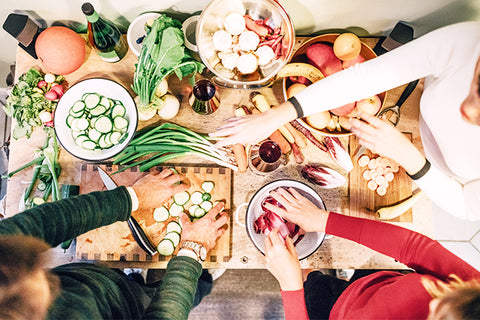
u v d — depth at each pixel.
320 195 1.14
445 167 0.99
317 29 1.16
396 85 0.86
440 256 0.82
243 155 1.08
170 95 1.08
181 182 1.12
